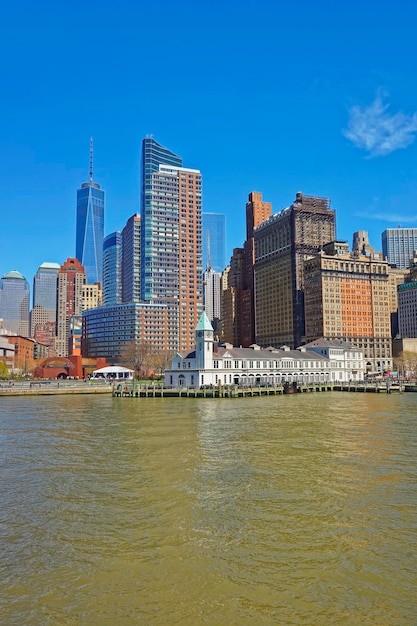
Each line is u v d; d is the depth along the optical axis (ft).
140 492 110.32
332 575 71.20
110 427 212.43
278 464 136.26
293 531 87.10
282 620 60.34
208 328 486.38
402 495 106.83
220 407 310.65
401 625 59.21
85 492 110.63
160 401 368.48
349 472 126.82
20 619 60.64
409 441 171.22
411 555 77.25
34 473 128.06
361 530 87.30
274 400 370.94
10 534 86.63
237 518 93.56
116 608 63.16
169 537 84.79
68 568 73.87
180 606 63.52
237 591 67.10
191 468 132.05
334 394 444.55
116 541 83.35
